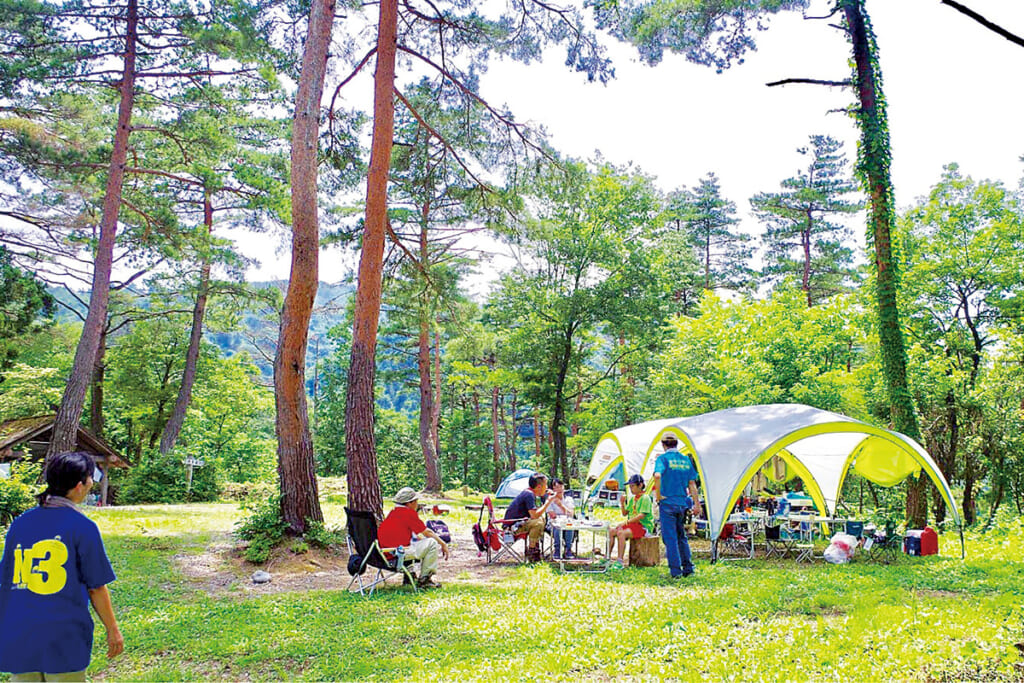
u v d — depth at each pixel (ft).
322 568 34.17
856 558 37.11
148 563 34.24
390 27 43.01
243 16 48.52
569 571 33.78
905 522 47.16
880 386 73.87
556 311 105.70
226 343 274.77
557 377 110.63
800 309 86.74
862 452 47.60
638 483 35.78
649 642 19.62
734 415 42.96
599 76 47.44
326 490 96.89
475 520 58.34
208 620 23.41
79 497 12.17
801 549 39.86
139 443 123.13
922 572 31.89
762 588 27.35
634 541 35.50
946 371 78.89
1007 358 67.92
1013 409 64.39
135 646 20.72
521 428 167.94
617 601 25.53
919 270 82.94
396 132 75.51
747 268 157.28
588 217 107.34
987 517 66.95
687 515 32.81
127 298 102.58
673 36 47.52
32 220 68.85
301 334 37.76
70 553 11.46
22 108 59.88
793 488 67.92
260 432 176.55
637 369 116.57
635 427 61.82
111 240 61.87
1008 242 80.59
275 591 29.30
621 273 106.83
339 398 165.99
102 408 116.06
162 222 72.28
